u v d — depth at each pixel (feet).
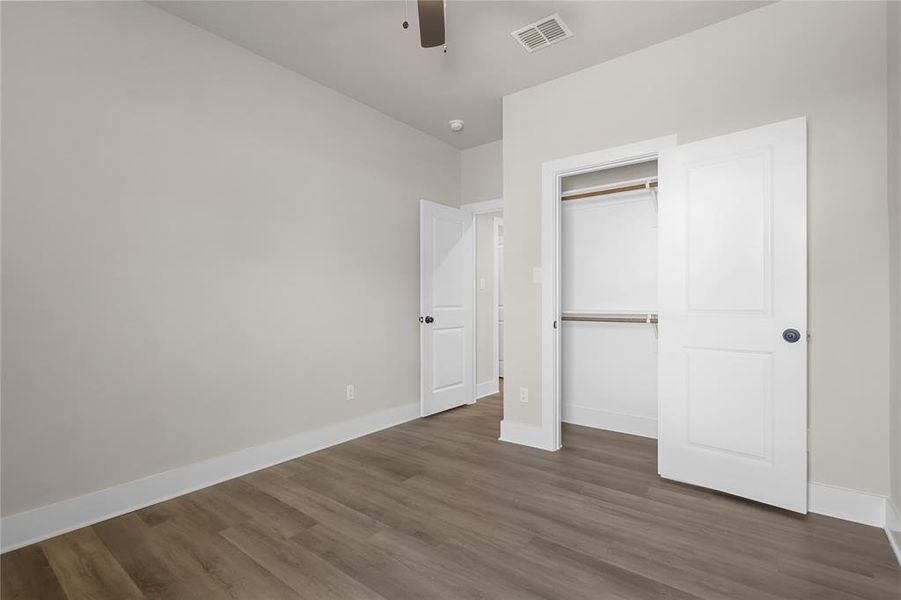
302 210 10.46
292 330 10.21
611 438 11.47
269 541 6.57
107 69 7.43
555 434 10.53
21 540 6.50
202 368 8.62
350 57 9.66
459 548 6.34
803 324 7.20
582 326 12.71
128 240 7.65
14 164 6.51
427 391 13.51
